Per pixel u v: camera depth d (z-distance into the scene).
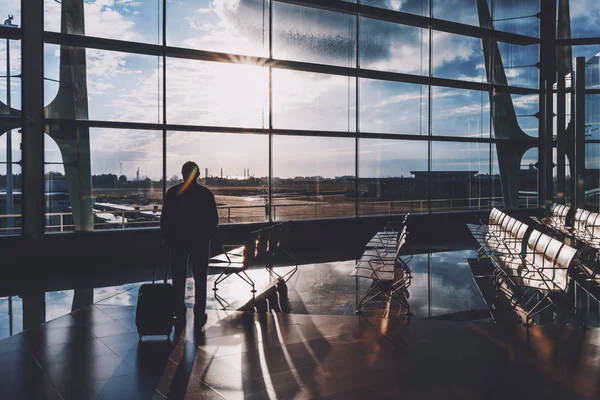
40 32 9.07
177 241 4.84
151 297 4.49
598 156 12.16
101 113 9.88
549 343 4.29
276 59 11.42
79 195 9.66
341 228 12.21
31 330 4.84
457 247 10.80
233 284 7.13
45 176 9.27
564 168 14.18
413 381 3.51
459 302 5.91
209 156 11.00
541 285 4.86
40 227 9.09
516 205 14.73
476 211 14.02
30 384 3.51
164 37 10.30
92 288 6.90
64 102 9.53
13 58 8.98
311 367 3.79
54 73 9.41
